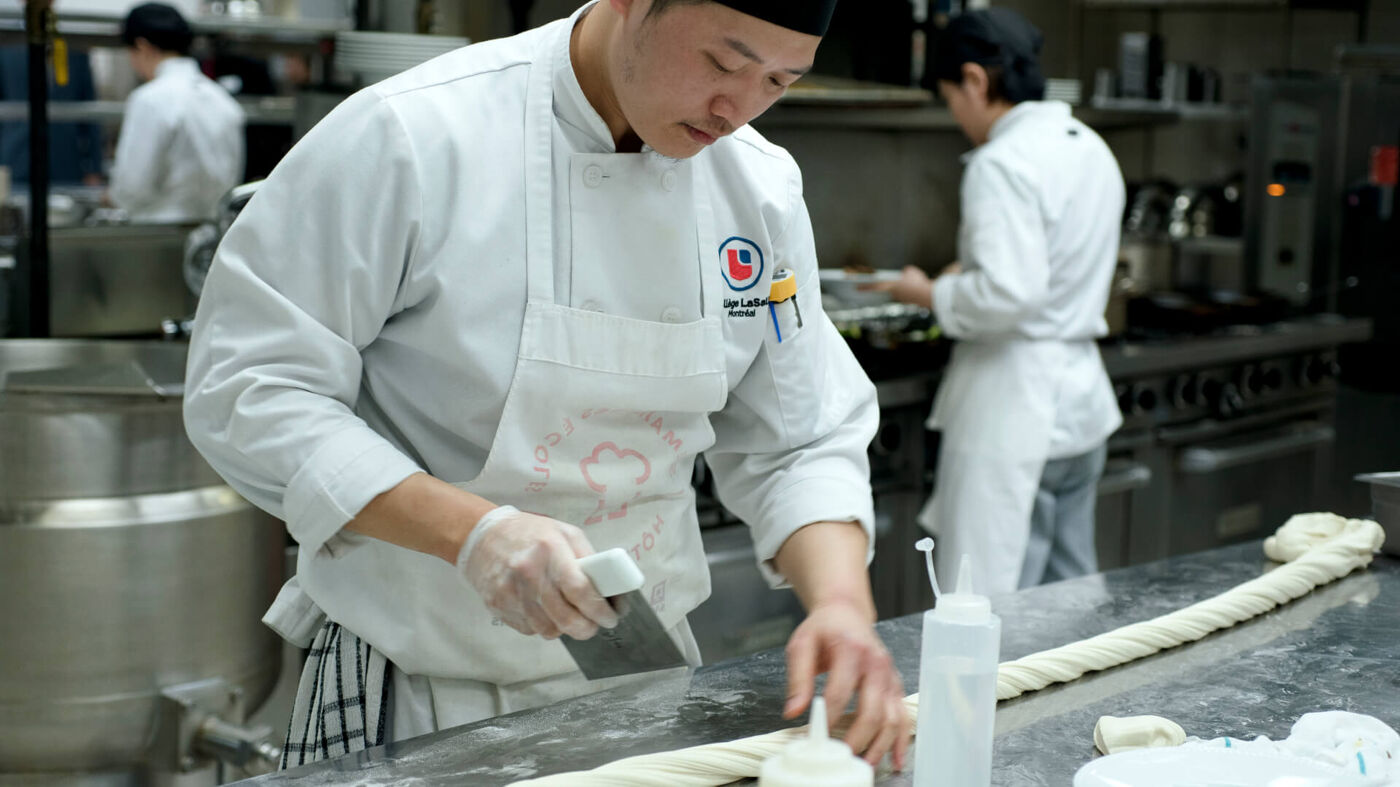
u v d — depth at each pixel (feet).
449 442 3.95
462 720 4.03
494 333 3.75
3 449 6.07
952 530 9.27
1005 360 9.13
